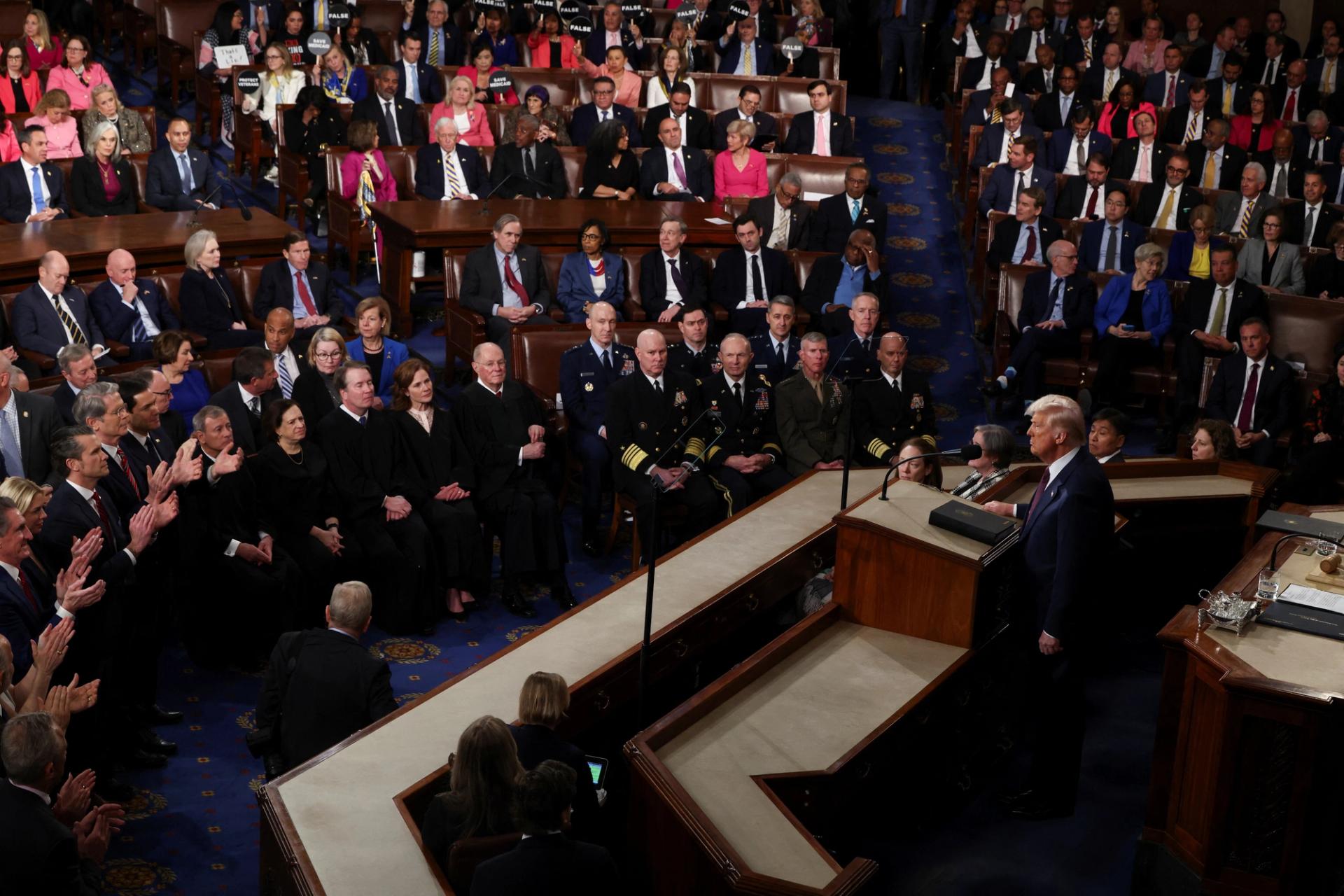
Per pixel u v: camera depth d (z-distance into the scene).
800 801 4.73
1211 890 4.96
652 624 5.70
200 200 10.78
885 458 8.01
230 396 7.50
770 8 15.52
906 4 16.02
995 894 5.29
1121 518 6.56
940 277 12.11
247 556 6.62
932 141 14.95
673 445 7.32
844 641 5.68
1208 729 4.93
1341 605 5.31
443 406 9.32
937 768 5.60
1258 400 9.23
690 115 12.55
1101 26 15.84
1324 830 4.83
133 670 6.02
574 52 14.16
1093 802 5.92
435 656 6.95
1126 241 10.75
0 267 8.62
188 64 13.78
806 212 10.87
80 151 11.34
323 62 12.83
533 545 7.42
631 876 4.79
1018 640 5.73
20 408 6.89
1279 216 10.50
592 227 9.69
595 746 5.53
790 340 8.77
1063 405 5.48
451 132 11.20
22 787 4.29
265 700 5.32
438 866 4.22
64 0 14.83
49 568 5.89
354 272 10.95
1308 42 16.84
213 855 5.32
